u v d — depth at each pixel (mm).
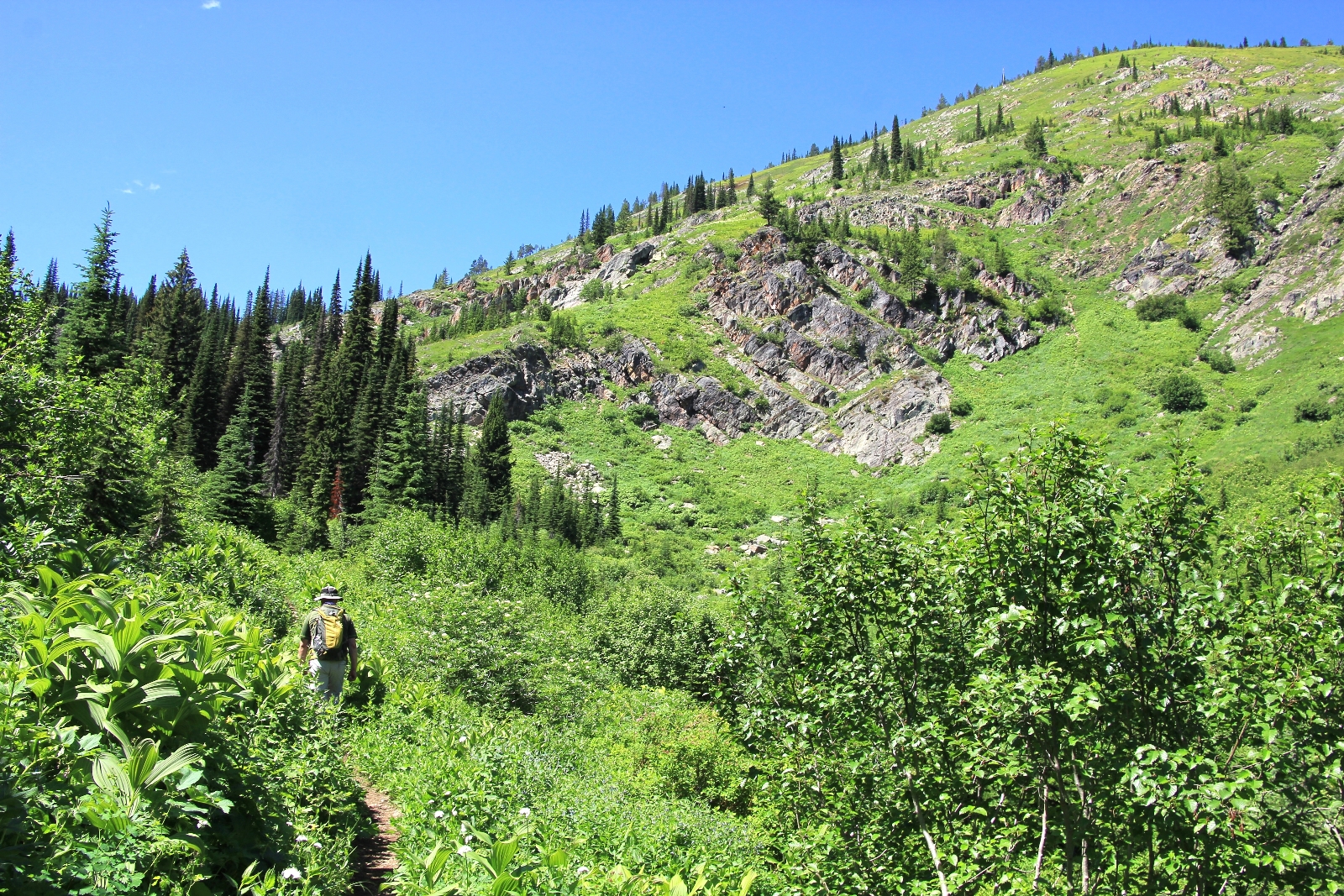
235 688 5023
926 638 7547
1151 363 97750
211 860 4055
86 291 40938
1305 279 96812
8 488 9359
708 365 114688
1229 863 6016
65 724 3996
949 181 160500
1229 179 115938
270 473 60062
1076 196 147000
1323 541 7020
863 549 7695
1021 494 6738
